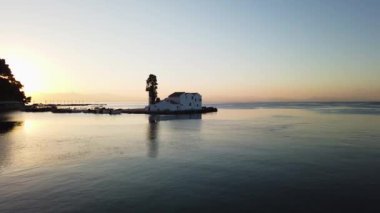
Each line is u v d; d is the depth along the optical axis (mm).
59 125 74938
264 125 75000
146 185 23031
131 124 77875
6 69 156500
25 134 55219
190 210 18125
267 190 21781
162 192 21375
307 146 41156
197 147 40719
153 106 132625
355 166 29094
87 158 33094
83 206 18734
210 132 59094
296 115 121938
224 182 23844
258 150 38250
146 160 32156
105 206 18750
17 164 29953
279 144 43125
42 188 22234
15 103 156000
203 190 21797
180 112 130250
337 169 27906
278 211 17922
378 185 22875
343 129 63719
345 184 23172
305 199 19875
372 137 50188
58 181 24047
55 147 40406
